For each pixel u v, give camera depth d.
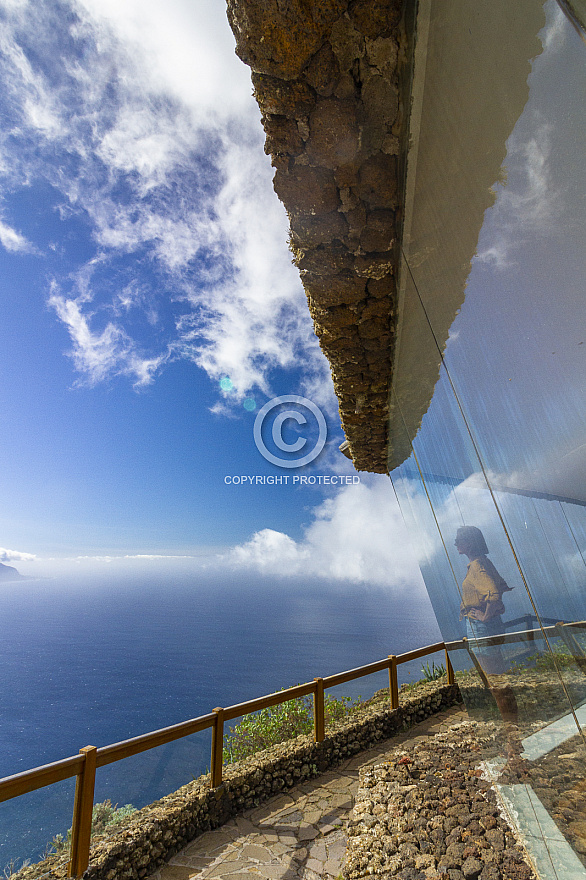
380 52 1.22
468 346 1.02
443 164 1.13
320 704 4.75
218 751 3.89
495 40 0.72
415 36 1.12
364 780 3.81
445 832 2.73
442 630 3.12
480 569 1.43
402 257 1.82
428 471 2.37
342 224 1.75
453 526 1.88
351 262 1.94
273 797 4.11
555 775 1.12
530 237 0.64
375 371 2.96
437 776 3.59
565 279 0.55
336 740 4.81
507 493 0.96
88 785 2.94
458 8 0.89
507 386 0.81
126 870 2.99
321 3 1.13
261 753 4.59
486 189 0.81
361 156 1.50
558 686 0.97
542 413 0.68
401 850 2.63
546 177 0.58
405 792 3.40
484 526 1.30
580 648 0.79
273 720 5.90
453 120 1.01
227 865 3.15
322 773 4.53
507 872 2.16
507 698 1.48
